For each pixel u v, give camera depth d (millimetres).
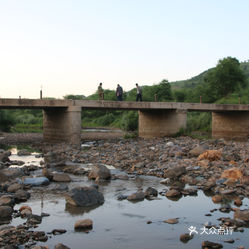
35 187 13242
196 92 75688
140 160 19203
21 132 54250
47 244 7758
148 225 9094
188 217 9688
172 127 34344
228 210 10242
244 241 7926
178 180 14641
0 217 9578
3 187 12625
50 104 26797
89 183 14078
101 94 29969
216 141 25859
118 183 14062
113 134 48594
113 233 8523
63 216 9781
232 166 16359
